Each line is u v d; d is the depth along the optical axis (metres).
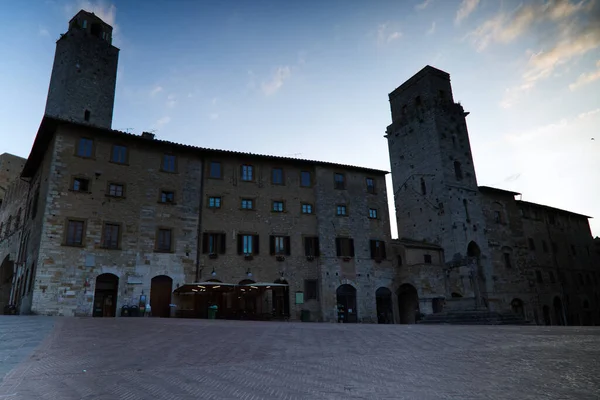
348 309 41.94
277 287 35.31
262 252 40.12
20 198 45.19
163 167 38.09
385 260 45.22
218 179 40.44
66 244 31.88
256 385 8.95
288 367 11.00
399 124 56.59
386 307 43.97
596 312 63.62
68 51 43.47
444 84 54.94
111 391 8.48
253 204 41.19
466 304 34.91
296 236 42.00
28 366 10.73
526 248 55.44
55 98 43.09
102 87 44.88
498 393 7.96
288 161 43.53
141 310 33.59
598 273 67.44
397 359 12.10
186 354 13.21
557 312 57.50
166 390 8.56
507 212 54.91
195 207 38.66
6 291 46.22
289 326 23.36
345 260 43.06
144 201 36.28
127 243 34.56
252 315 35.69
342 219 44.41
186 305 36.06
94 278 32.47
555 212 63.97
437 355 12.78
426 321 34.66
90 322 22.89
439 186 49.38
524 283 52.97
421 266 42.47
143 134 40.34
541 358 12.00
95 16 47.31
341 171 46.12
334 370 10.52
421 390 8.28
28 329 18.16
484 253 49.66
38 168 38.72
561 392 7.97
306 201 43.59
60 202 32.38
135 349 14.10
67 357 12.23
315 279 41.53
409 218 52.53
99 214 33.88
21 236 40.81
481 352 13.35
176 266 36.34
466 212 49.69
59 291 30.83
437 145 50.50
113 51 46.72
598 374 9.63
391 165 56.78
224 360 12.15
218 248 38.56
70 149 33.81
